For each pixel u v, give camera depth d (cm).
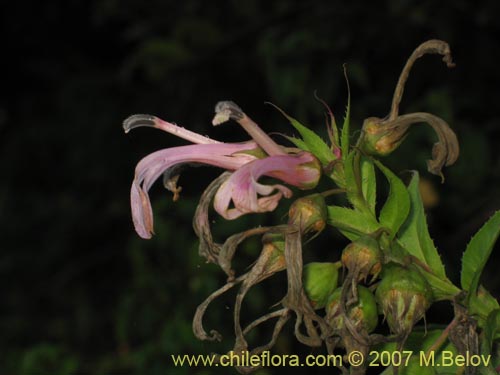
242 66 79
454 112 71
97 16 91
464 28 71
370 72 72
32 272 102
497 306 29
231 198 27
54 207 104
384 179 59
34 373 64
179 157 29
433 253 29
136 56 80
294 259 28
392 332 28
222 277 63
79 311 97
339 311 28
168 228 64
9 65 108
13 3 104
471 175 67
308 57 69
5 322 97
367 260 28
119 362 69
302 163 29
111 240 102
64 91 94
